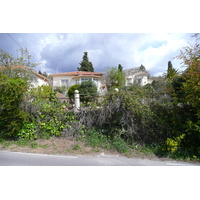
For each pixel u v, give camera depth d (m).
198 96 3.30
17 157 3.47
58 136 4.78
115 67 16.98
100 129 4.71
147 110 4.16
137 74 25.69
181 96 4.12
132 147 4.05
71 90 16.19
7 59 8.35
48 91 6.18
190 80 3.44
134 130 4.29
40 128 4.86
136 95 4.50
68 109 5.38
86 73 24.09
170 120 4.10
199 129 3.39
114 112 4.52
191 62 3.43
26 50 9.17
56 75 23.91
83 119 4.91
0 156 3.52
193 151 3.57
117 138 4.28
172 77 4.50
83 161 3.31
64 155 3.65
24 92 4.85
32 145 4.20
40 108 5.09
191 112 3.89
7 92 4.41
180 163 3.26
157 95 4.62
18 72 8.02
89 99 5.29
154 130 4.25
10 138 4.71
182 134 3.57
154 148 3.93
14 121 4.46
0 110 4.53
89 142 4.34
